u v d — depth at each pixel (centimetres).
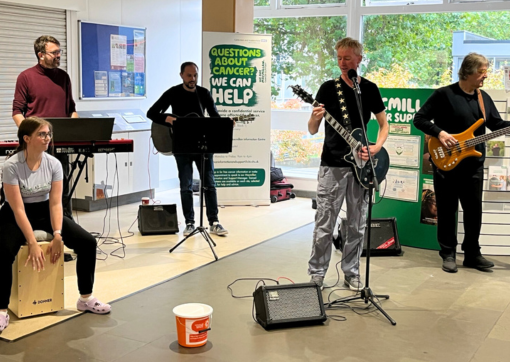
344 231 482
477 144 459
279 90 806
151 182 729
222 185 709
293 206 722
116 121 687
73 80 656
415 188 537
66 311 375
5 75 588
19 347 323
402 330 355
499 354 325
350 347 331
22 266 356
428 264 494
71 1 633
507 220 521
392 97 538
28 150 351
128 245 532
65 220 371
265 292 359
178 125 484
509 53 667
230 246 535
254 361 312
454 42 695
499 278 459
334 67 770
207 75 680
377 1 736
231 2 692
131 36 719
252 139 706
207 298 404
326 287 430
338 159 395
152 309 381
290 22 788
